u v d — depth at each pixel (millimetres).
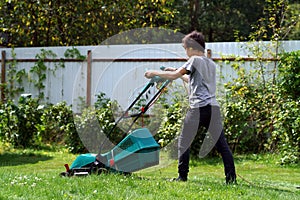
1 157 8383
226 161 5309
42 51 11000
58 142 10062
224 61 9609
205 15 20484
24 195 4176
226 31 20922
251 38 9609
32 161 7988
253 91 9188
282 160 8070
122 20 13359
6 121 9523
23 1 12625
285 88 8664
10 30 13164
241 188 4988
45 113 9984
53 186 4602
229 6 20766
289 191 5312
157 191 4562
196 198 4324
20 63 11172
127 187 4672
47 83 11000
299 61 8578
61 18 13211
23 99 9695
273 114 8711
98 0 13109
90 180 4945
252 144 9109
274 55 9234
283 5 10203
